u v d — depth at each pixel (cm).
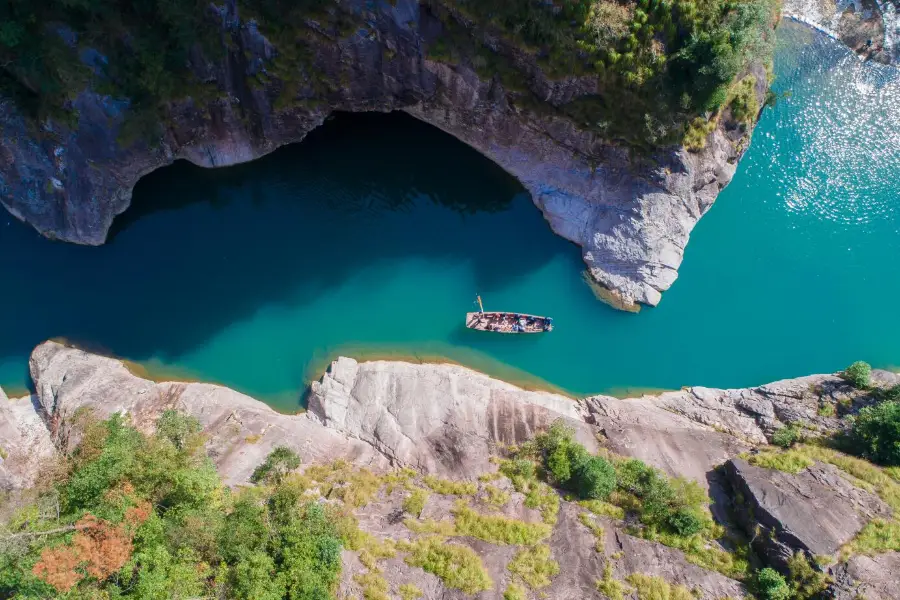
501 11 4372
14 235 5181
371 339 5209
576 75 4572
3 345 5019
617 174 5134
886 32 5862
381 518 3988
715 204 5494
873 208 5516
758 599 3588
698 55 4328
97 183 5047
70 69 4353
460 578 3616
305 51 4731
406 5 4472
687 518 3862
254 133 5256
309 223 5516
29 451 4375
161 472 3791
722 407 4816
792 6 5931
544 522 3972
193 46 4562
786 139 5669
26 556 3319
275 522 3791
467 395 4675
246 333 5209
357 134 5506
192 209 5434
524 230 5466
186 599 3366
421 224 5531
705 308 5306
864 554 3538
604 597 3609
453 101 5134
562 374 5159
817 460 4109
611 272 5262
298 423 4681
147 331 5153
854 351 5225
